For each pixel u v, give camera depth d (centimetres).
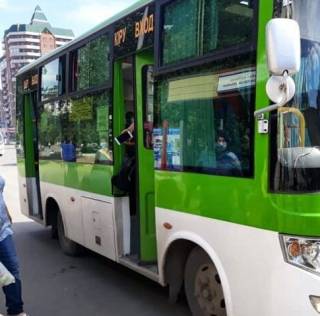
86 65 606
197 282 405
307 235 283
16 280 455
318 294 279
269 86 278
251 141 323
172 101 418
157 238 443
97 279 612
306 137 294
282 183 296
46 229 968
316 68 303
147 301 526
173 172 415
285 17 296
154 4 450
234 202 339
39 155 801
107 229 557
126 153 539
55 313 502
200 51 382
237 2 341
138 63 495
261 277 314
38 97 795
